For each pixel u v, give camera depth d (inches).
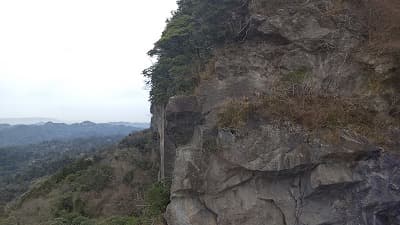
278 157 633.6
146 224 791.1
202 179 692.1
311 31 735.7
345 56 701.3
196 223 685.3
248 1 824.9
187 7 1073.5
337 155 609.9
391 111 650.8
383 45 684.1
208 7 839.7
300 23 745.0
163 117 983.6
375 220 606.5
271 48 760.3
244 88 733.3
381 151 605.3
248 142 657.6
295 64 730.2
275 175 643.5
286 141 636.7
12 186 2293.3
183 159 713.0
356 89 685.9
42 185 1515.7
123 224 872.3
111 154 1635.1
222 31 829.2
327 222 614.9
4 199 1987.0
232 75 749.3
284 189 645.3
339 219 612.1
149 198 889.5
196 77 821.2
